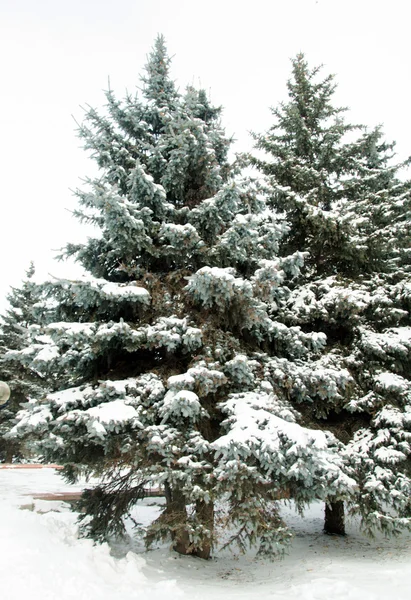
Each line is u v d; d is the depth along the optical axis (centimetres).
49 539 512
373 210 1040
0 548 438
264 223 798
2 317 2273
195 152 770
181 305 712
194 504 650
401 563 684
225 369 645
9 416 2156
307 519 1188
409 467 761
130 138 888
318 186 1068
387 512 733
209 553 742
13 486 1350
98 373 720
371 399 798
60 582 416
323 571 638
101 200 646
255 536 544
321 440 550
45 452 644
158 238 754
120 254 743
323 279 991
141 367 727
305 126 1142
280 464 537
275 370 696
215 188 823
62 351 683
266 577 634
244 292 632
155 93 924
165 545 766
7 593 372
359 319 884
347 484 563
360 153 1162
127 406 574
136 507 1167
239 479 532
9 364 2103
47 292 659
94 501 718
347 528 1043
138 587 476
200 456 588
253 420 573
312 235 1008
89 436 565
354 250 942
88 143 792
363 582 554
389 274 997
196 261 760
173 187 823
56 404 600
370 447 765
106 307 681
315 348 761
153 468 554
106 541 697
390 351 841
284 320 844
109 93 845
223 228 805
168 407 571
